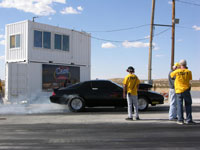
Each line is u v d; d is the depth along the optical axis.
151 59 18.34
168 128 6.86
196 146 5.04
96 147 4.94
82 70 21.38
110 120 8.27
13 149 4.80
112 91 11.08
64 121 8.07
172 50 18.67
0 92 13.99
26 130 6.59
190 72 7.48
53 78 18.80
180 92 7.46
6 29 18.61
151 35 18.42
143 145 5.09
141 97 11.05
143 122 7.84
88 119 8.51
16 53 17.94
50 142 5.33
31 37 17.53
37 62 17.81
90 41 22.23
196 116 9.34
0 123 7.69
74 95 10.96
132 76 8.20
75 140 5.50
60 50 19.42
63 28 19.75
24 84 15.68
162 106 13.78
